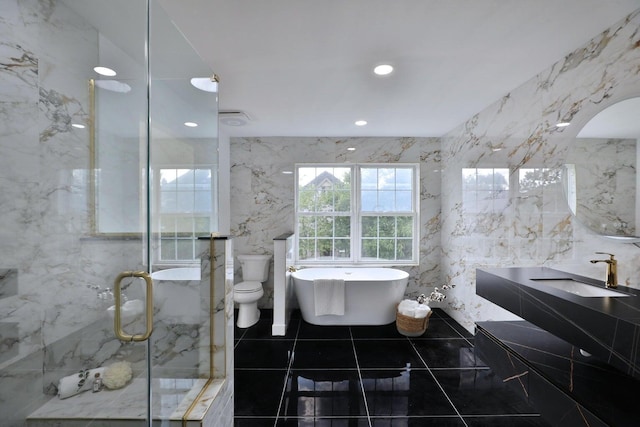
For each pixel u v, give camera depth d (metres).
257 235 4.09
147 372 1.33
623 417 1.15
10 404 1.21
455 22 1.60
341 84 2.36
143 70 1.41
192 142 1.71
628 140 1.57
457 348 2.89
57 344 1.29
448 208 3.79
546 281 1.87
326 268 3.96
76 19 1.35
